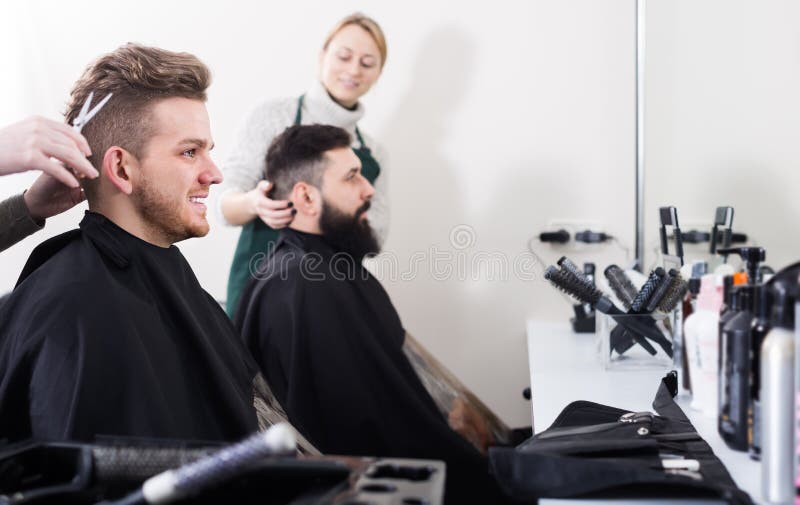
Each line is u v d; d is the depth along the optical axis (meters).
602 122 2.56
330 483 0.80
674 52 2.12
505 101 2.61
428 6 2.62
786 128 1.53
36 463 0.82
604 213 2.58
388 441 2.10
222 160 2.73
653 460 0.96
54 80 2.73
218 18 2.70
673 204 2.15
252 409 1.40
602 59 2.55
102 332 1.13
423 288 2.69
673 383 1.35
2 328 1.17
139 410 1.11
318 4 2.66
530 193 2.62
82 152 1.22
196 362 1.27
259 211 2.41
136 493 0.64
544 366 1.70
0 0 2.66
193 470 0.63
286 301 2.14
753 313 1.01
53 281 1.16
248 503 0.81
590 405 1.25
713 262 1.86
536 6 2.57
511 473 0.92
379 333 2.29
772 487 0.82
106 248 1.23
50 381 1.10
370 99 2.67
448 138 2.65
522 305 2.65
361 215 2.41
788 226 1.54
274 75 2.69
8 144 1.18
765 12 1.63
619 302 1.81
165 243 1.35
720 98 1.86
